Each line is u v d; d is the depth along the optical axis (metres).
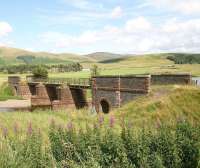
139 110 33.84
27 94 92.38
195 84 39.06
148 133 10.93
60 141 10.81
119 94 44.03
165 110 32.78
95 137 10.70
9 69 179.62
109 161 9.62
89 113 34.03
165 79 41.31
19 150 9.85
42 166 9.12
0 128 19.67
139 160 9.45
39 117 29.75
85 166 8.87
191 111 32.19
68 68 175.00
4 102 83.75
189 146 10.20
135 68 162.62
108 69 158.25
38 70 101.06
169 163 9.77
